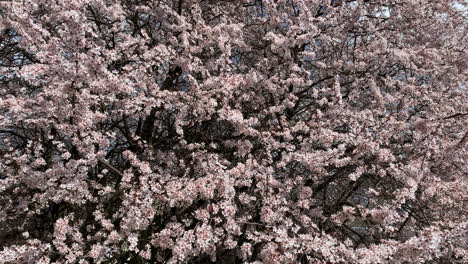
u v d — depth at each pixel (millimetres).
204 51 7734
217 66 7188
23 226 6422
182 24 6969
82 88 5496
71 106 5219
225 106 6449
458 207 6715
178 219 6199
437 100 7984
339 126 7617
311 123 6867
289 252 4992
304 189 6316
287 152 6988
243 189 6633
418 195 6773
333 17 7977
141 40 6578
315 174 6473
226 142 6918
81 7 5332
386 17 8930
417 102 7723
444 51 8820
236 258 7137
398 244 4871
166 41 7641
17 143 7352
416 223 7078
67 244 5418
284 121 7273
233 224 5211
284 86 7348
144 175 5668
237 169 5691
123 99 6043
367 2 9023
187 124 7012
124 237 5188
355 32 8805
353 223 7684
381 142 6242
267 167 6293
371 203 6676
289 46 7352
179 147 7102
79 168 5332
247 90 7246
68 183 5188
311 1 7980
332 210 7059
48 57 5004
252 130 6461
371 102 7785
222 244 5953
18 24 4922
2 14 5191
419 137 6641
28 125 6035
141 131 7863
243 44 7570
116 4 6531
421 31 9500
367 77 7828
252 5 9156
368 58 7824
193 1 7875
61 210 6652
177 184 5484
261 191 5980
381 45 7566
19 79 6645
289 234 6031
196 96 6426
